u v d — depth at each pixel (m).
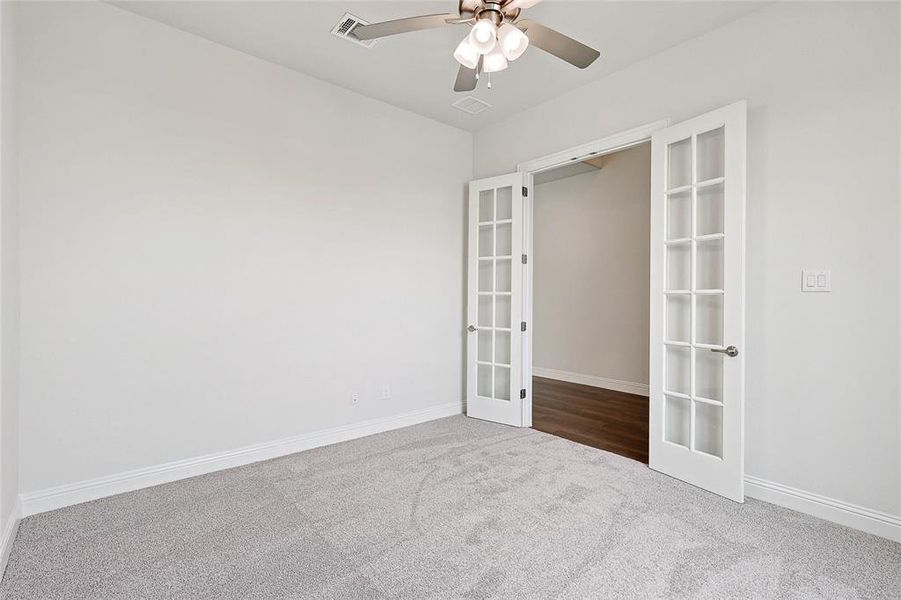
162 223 2.71
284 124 3.22
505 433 3.75
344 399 3.54
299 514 2.34
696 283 2.79
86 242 2.46
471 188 4.30
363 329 3.66
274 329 3.16
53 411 2.37
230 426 2.97
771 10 2.50
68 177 2.41
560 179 6.09
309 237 3.34
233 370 2.98
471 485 2.71
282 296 3.20
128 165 2.59
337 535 2.14
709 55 2.77
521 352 3.95
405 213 3.96
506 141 4.16
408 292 3.98
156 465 2.69
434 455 3.21
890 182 2.12
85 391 2.46
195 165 2.83
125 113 2.58
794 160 2.42
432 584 1.78
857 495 2.21
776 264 2.48
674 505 2.45
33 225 2.30
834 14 2.28
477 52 1.83
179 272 2.77
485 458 3.16
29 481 2.30
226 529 2.19
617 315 5.47
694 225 2.76
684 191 2.84
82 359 2.45
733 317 2.53
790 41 2.43
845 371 2.25
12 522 2.08
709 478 2.62
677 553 1.99
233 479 2.78
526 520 2.28
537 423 4.05
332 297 3.47
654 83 3.05
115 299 2.55
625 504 2.46
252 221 3.06
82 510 2.36
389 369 3.84
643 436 3.68
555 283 6.16
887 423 2.13
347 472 2.90
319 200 3.40
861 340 2.20
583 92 3.51
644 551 2.00
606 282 5.59
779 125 2.48
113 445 2.55
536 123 3.88
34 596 1.70
